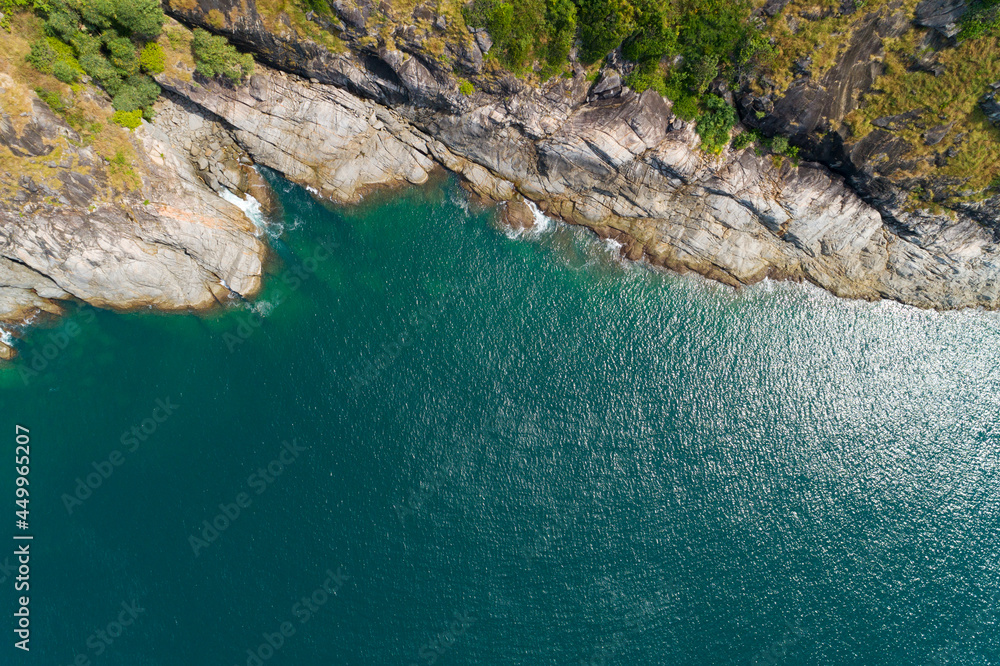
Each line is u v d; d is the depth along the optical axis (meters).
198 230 44.38
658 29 40.34
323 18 41.09
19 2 37.44
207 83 43.16
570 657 42.88
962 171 42.62
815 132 43.31
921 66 39.28
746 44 40.41
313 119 45.81
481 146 47.56
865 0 37.84
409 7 40.56
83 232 41.88
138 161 42.41
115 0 38.19
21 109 38.38
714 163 45.59
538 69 43.03
